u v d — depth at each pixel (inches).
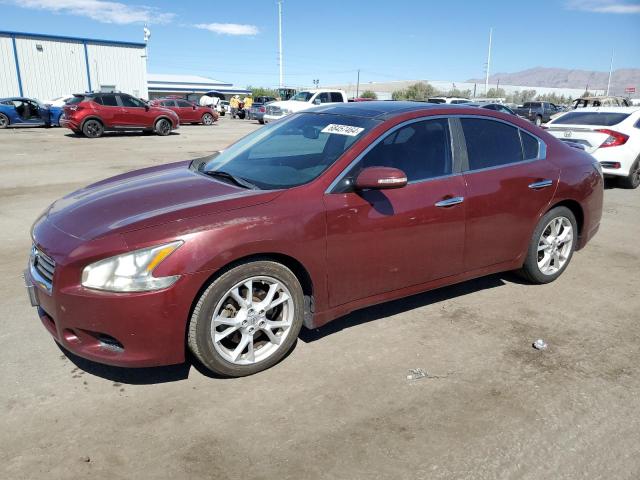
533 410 114.0
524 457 99.6
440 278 152.9
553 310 165.9
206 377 124.4
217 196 125.3
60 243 113.8
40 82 1338.6
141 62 1492.4
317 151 142.6
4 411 109.8
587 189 184.5
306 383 122.6
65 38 1352.1
